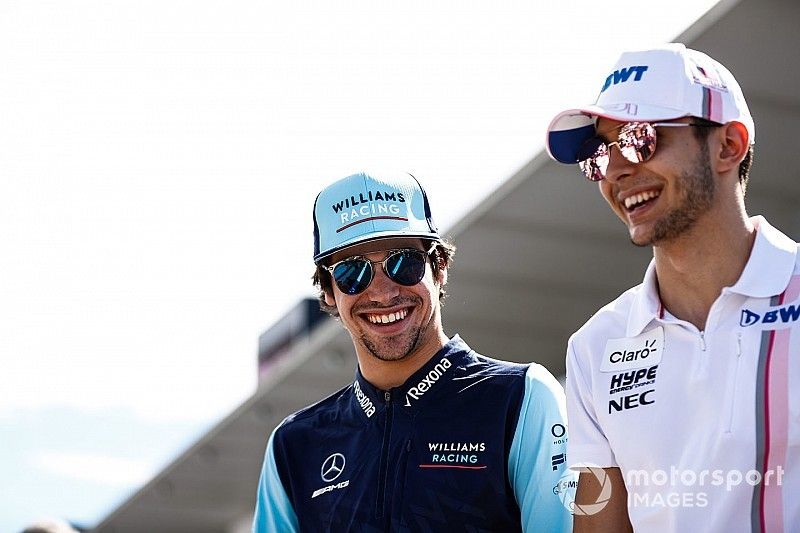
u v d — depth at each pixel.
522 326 10.36
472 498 3.85
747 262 3.24
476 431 3.91
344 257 4.09
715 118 3.24
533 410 3.86
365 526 3.92
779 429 3.08
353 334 4.11
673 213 3.24
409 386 4.04
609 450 3.47
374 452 4.03
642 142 3.24
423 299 4.05
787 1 6.40
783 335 3.14
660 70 3.30
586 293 9.71
